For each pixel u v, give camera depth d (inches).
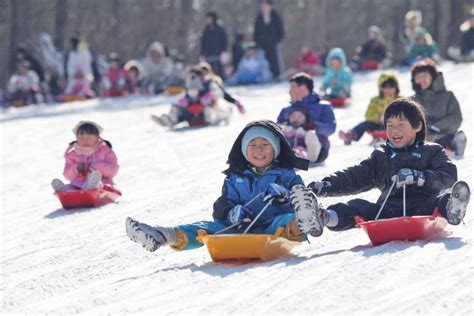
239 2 4434.1
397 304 391.9
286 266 480.7
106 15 4055.1
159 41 4030.5
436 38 4146.2
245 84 2287.2
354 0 4626.0
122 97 2249.0
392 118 536.1
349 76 1525.6
